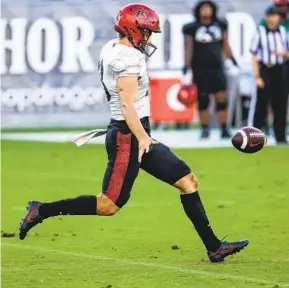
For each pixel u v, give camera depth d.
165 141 60.88
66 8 70.31
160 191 41.78
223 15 68.25
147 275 24.69
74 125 71.38
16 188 42.72
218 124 72.00
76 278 24.48
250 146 25.23
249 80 67.00
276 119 58.09
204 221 25.88
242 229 32.25
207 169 48.19
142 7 24.48
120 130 24.64
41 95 71.25
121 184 24.84
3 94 71.12
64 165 50.50
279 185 42.94
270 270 25.06
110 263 26.50
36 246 29.45
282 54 56.59
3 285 23.75
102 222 34.12
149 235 31.33
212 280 23.89
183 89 60.72
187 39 59.56
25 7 70.12
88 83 71.00
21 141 62.38
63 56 70.69
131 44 24.41
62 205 25.20
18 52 70.69
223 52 65.12
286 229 32.12
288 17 57.62
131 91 24.09
